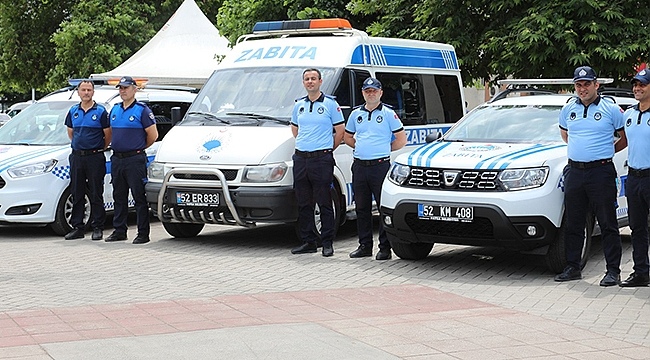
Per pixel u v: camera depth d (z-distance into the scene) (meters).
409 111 12.16
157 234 12.22
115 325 6.76
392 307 7.47
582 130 8.38
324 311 7.29
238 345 6.14
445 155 9.11
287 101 10.98
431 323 6.86
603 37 14.12
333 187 10.91
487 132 9.88
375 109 9.81
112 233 11.64
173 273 9.10
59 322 6.86
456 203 8.74
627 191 8.27
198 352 5.96
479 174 8.74
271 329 6.61
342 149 11.15
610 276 8.45
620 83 15.19
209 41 20.58
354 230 12.35
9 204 11.57
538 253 8.82
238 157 10.34
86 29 27.39
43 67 30.80
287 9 18.88
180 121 11.31
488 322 6.91
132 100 11.20
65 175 11.98
